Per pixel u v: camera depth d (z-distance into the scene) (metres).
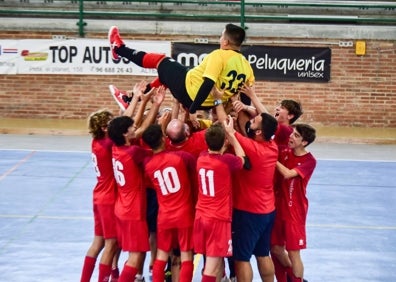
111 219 11.25
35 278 12.14
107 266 11.34
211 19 25.80
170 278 11.84
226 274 12.70
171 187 10.48
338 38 25.14
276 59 25.28
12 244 13.75
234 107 10.37
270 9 26.00
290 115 11.48
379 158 21.94
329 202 17.08
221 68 9.84
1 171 19.25
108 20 25.45
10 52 25.59
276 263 11.55
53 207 16.17
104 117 11.26
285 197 11.06
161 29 25.33
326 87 25.39
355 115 25.50
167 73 10.21
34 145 22.58
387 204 17.03
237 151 10.20
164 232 10.65
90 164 20.23
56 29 25.47
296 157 11.03
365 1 26.36
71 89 25.77
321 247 13.99
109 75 25.59
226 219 10.18
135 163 10.70
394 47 25.09
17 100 25.89
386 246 14.15
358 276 12.55
